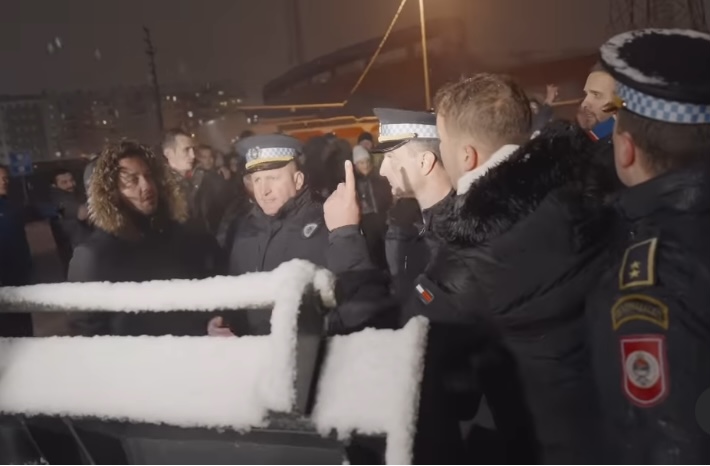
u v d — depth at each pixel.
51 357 1.22
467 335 1.30
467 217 1.26
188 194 4.04
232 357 1.11
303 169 2.42
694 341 0.95
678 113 1.04
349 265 1.83
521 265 1.21
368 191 3.87
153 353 1.17
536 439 1.28
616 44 1.17
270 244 2.37
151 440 1.15
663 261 1.01
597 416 1.21
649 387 0.97
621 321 1.03
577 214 1.20
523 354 1.27
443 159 1.70
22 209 3.96
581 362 1.23
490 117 1.55
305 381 1.05
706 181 1.01
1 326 2.39
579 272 1.19
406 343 1.08
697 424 0.94
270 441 1.09
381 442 1.04
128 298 1.19
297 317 1.04
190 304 1.15
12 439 1.26
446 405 1.31
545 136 1.29
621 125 1.12
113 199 2.21
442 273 1.32
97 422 1.16
